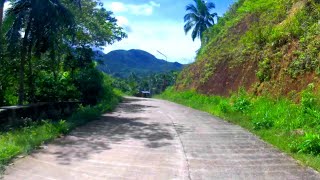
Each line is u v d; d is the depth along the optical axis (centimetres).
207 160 775
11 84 1598
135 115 1596
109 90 2678
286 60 1433
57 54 1731
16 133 934
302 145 817
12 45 1379
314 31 1363
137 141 966
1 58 1500
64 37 1784
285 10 1823
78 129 1134
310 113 1041
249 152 849
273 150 872
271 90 1449
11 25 1397
